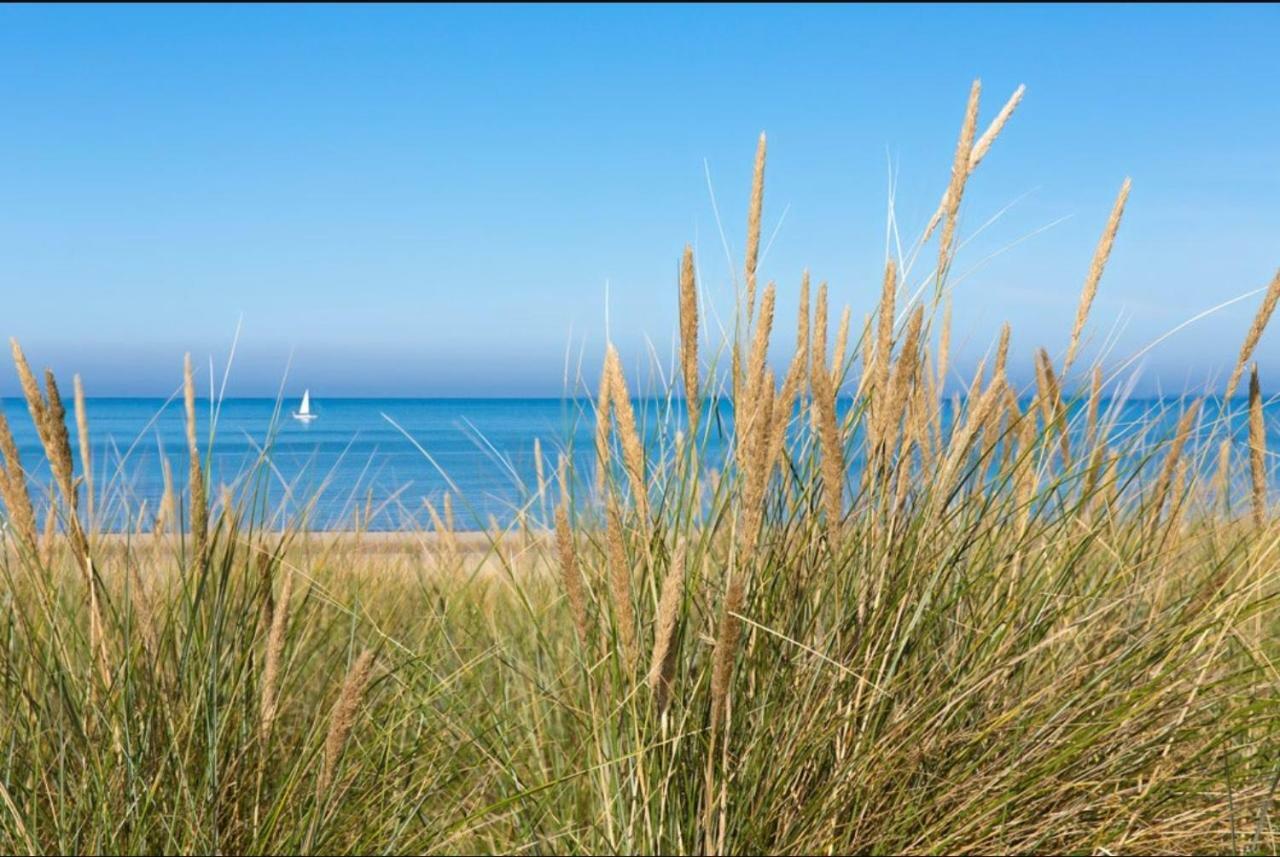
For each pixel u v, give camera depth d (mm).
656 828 2361
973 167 2613
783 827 2420
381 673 3018
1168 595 3064
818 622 2568
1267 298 2850
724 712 2391
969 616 2754
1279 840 2426
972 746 2590
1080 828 2494
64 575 2980
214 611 2590
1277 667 2764
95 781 2426
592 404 2586
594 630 2635
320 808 2371
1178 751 2631
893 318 2580
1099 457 2877
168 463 2926
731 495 2473
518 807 2646
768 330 2271
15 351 2473
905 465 2543
